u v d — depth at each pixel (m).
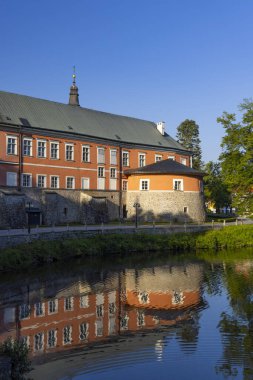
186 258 41.03
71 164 58.25
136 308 22.58
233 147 52.12
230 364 15.12
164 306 23.02
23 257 34.19
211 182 87.62
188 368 14.81
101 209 58.31
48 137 55.53
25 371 13.13
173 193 61.47
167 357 15.80
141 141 69.75
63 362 15.17
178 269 34.56
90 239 42.31
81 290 26.56
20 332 18.45
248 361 15.42
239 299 24.52
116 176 64.75
